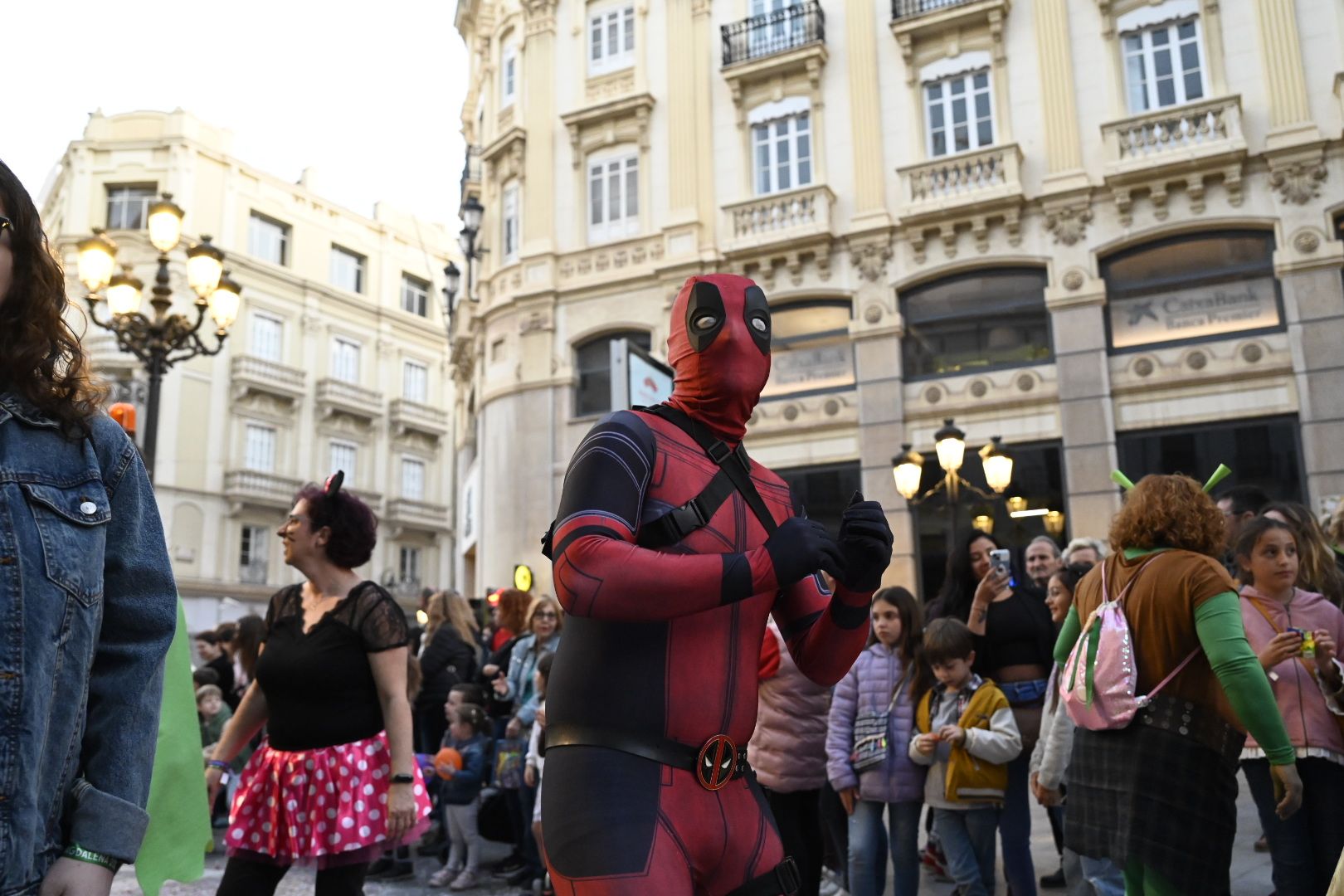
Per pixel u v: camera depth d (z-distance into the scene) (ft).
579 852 5.68
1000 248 49.90
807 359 53.62
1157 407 46.44
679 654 6.03
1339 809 11.50
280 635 11.41
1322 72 45.27
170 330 29.71
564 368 58.49
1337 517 16.31
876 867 15.06
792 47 54.95
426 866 23.72
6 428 5.34
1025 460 48.39
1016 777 15.88
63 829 5.31
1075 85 49.88
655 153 58.54
